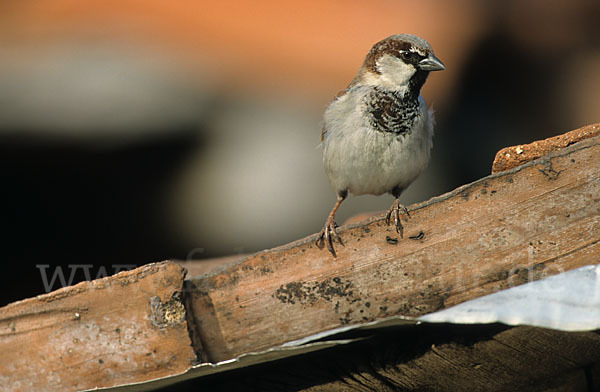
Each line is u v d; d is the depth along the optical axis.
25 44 11.87
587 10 13.21
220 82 11.75
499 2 12.90
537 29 12.77
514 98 12.57
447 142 12.04
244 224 11.32
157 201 11.67
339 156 6.43
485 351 3.82
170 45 11.88
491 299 3.63
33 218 11.38
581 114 12.38
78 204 11.53
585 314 3.36
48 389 4.05
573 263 3.81
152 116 11.71
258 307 4.04
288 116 11.63
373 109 6.24
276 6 12.09
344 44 11.77
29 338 4.07
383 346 3.94
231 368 4.06
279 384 4.16
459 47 12.49
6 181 11.41
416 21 12.51
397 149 6.29
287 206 11.27
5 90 11.62
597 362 3.79
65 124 11.61
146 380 3.98
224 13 12.02
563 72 12.73
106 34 11.92
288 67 11.70
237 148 11.72
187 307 4.02
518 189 3.90
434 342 3.84
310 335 4.00
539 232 3.85
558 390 3.87
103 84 11.70
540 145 4.14
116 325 4.01
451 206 3.94
